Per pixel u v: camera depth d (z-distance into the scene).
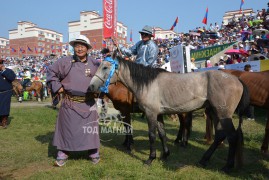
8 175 4.02
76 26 50.47
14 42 60.41
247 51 13.17
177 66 7.17
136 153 5.21
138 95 4.47
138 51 5.68
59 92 4.38
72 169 4.25
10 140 6.02
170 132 7.16
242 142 4.19
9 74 7.23
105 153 5.16
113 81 4.62
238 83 4.10
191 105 4.19
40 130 7.13
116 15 10.37
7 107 7.27
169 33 50.53
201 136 6.70
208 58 16.14
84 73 4.41
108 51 5.15
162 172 4.20
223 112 4.02
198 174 4.14
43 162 4.59
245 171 4.30
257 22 19.48
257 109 9.85
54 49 61.75
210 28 26.77
